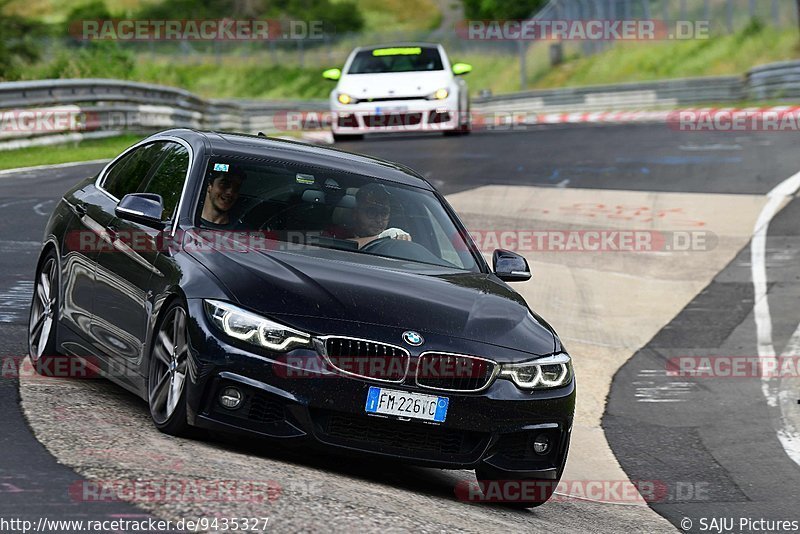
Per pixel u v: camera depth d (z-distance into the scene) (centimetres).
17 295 2553
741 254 3900
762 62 13425
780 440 2248
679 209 4572
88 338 1794
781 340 3003
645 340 2989
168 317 1554
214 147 1838
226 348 1451
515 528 1451
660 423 2345
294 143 2009
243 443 1576
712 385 2627
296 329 1465
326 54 18688
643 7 14675
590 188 4997
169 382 1528
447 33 19075
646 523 1703
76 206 1962
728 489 1933
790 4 13875
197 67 18200
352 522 1233
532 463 1576
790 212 4506
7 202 3938
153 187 1842
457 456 1525
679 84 11044
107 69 9006
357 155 2042
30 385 1738
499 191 4856
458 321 1569
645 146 6500
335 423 1475
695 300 3378
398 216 1848
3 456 1327
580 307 3244
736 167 5594
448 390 1503
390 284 1614
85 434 1462
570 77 15262
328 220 1761
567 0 14788
